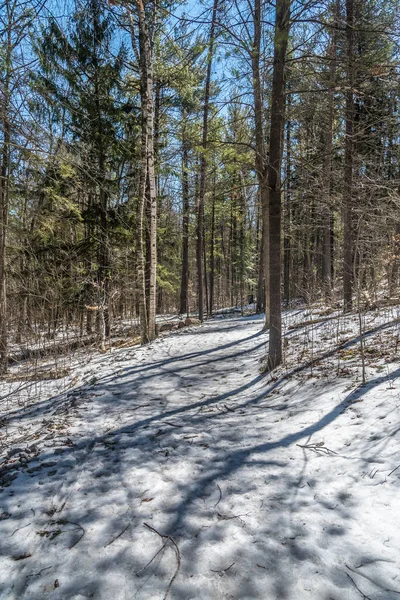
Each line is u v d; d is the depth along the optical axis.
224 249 31.81
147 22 9.20
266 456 3.18
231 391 5.39
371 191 6.75
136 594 1.79
